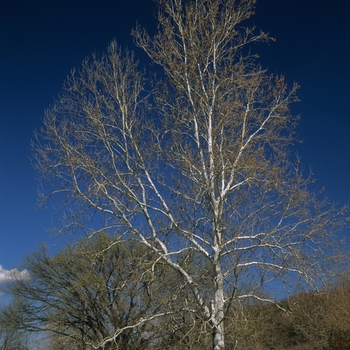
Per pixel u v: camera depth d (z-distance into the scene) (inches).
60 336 988.6
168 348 620.1
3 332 1069.1
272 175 577.9
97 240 813.2
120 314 851.4
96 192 616.4
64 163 631.2
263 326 595.5
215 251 580.1
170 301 587.2
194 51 660.1
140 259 615.2
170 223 612.7
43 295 1058.1
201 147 625.9
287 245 579.8
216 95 664.4
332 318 647.8
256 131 644.7
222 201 577.9
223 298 569.9
